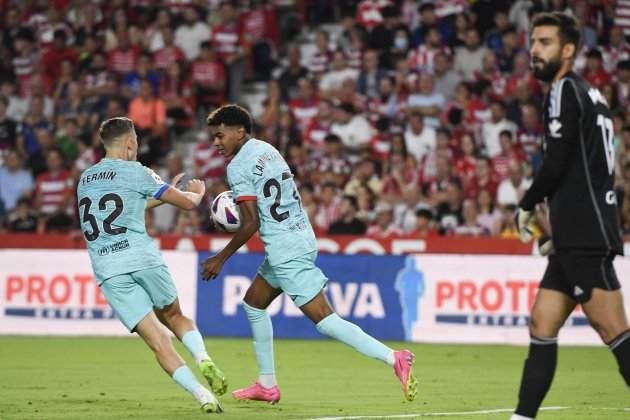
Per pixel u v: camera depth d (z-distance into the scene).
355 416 18.92
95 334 40.47
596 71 46.91
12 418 18.59
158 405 20.75
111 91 53.50
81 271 40.69
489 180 43.53
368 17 52.59
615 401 22.17
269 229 19.62
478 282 38.47
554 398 22.72
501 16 49.72
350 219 42.53
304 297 19.56
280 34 57.16
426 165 45.53
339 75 51.28
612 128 15.46
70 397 22.22
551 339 15.57
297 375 27.66
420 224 41.84
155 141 50.47
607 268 15.20
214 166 49.12
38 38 58.38
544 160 15.20
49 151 48.91
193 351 18.78
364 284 39.31
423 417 18.81
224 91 53.84
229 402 21.27
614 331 15.15
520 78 47.72
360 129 48.38
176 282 40.34
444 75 49.28
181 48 55.22
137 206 19.03
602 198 15.21
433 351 35.19
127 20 57.16
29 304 41.09
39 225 47.12
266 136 48.78
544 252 15.97
